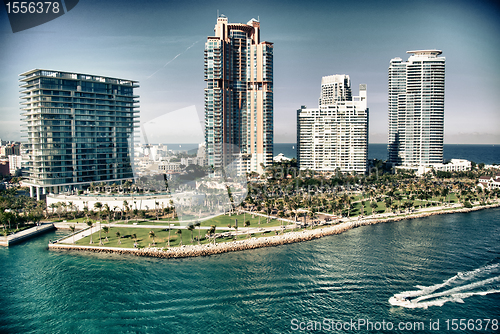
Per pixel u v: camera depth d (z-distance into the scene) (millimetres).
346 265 132875
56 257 143000
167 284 116750
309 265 133000
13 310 101500
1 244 161000
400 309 102250
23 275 125062
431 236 171000
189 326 93938
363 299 107688
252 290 112562
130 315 98875
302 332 91688
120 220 190375
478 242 160625
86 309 101625
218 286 115125
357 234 176125
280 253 146750
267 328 93438
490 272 126062
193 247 148500
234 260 138375
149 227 176625
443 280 120062
